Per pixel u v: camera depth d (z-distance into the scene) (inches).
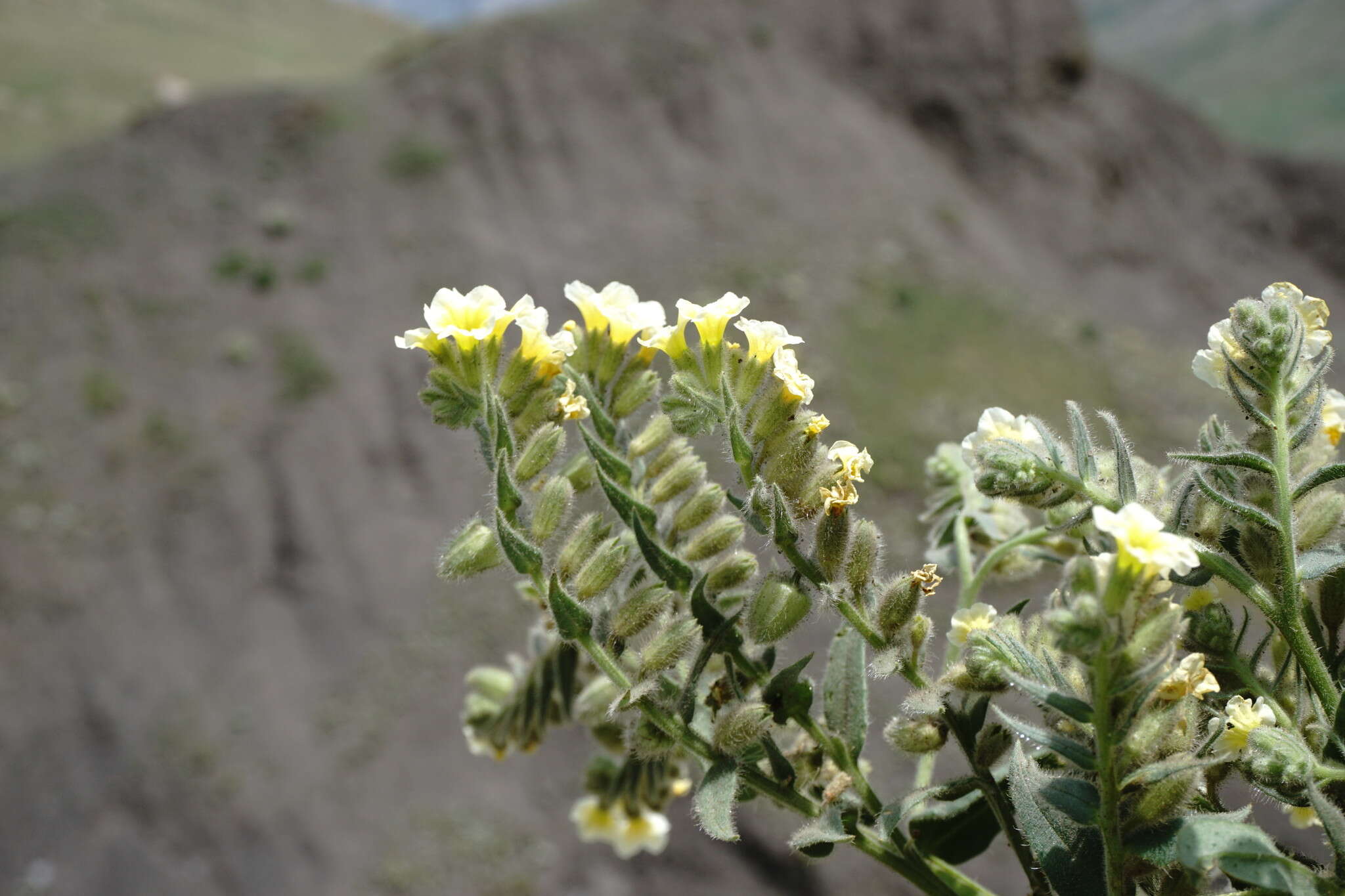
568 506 36.6
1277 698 33.5
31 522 579.8
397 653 511.8
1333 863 27.9
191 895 433.4
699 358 40.9
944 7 924.6
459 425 38.9
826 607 35.4
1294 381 32.9
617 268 716.0
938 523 49.4
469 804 446.9
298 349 665.6
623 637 35.7
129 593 553.9
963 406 584.7
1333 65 2266.2
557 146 797.9
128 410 637.3
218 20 1787.6
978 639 31.6
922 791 33.5
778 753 35.3
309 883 431.2
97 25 1533.0
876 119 866.8
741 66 858.8
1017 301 692.1
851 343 633.0
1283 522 30.4
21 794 471.8
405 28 2156.7
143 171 787.4
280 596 551.5
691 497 40.1
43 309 693.9
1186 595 35.0
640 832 51.0
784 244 725.3
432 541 565.3
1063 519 40.1
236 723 490.6
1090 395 611.8
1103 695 28.2
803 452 36.4
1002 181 863.1
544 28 877.2
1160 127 967.6
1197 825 28.2
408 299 701.3
